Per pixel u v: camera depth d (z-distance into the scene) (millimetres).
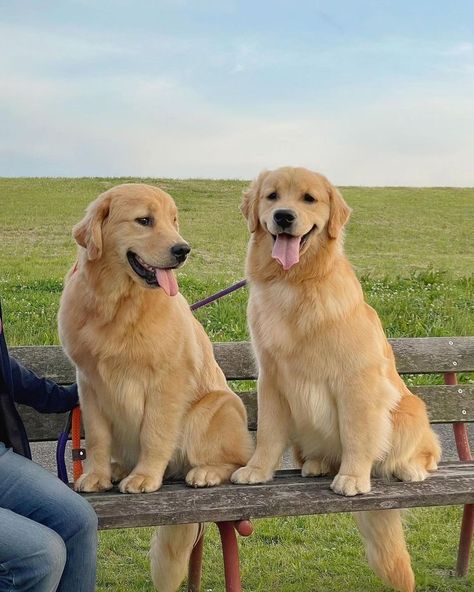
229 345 2605
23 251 9805
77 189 17000
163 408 2223
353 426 2238
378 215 14797
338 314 2236
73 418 2309
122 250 2174
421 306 6031
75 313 2205
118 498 2105
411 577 2307
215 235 11727
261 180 2387
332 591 2453
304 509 2090
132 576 2518
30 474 2004
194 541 2307
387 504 2137
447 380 2684
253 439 2543
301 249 2271
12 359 2217
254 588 2465
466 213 15508
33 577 1851
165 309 2219
